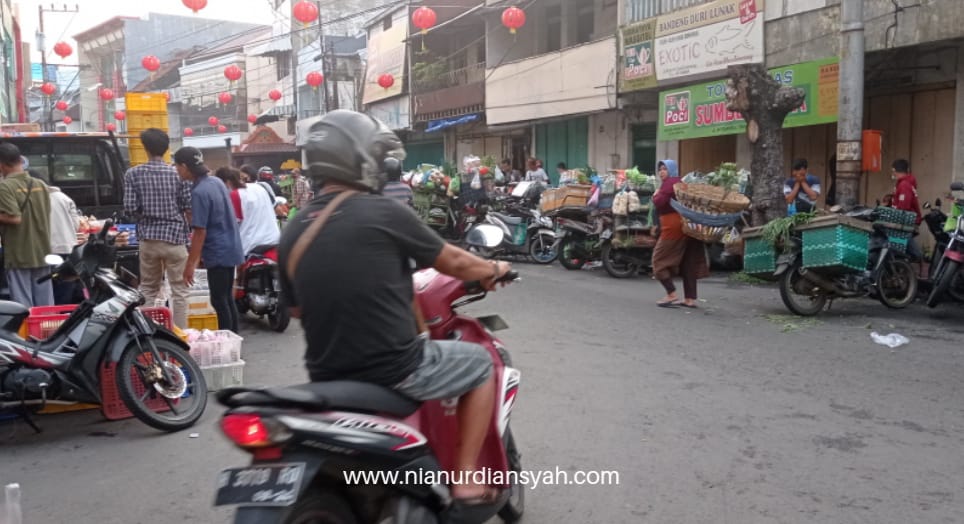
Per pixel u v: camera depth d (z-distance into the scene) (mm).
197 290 7816
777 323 8430
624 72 17109
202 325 7695
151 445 5047
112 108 44969
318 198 2900
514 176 19828
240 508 2553
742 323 8453
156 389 5234
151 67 20938
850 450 4723
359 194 2877
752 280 11656
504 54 23344
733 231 12180
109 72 47406
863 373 6383
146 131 6762
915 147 12828
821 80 12766
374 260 2785
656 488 4219
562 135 21562
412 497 2980
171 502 4164
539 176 17875
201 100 41812
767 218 11766
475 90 23016
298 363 7117
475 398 3172
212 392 6105
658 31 16000
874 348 7242
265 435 2531
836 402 5637
